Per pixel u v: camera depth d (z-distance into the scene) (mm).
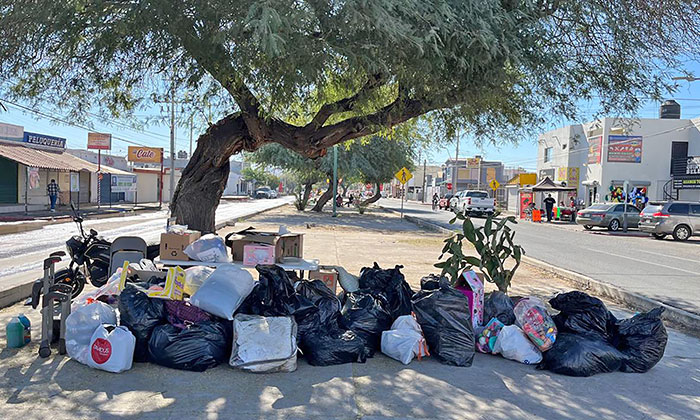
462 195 40531
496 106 8484
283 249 7086
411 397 4285
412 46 6121
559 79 8148
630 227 27188
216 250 6738
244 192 96500
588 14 7633
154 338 4777
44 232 18812
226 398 4125
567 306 5535
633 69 8109
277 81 6113
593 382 4828
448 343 5152
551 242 20500
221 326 4941
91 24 6434
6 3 6062
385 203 72625
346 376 4695
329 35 6082
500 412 4074
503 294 6188
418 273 10969
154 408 3920
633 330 5309
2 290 7152
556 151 42094
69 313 5125
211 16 5906
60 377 4457
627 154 34750
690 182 30125
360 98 7711
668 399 4488
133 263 6695
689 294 9750
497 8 6840
